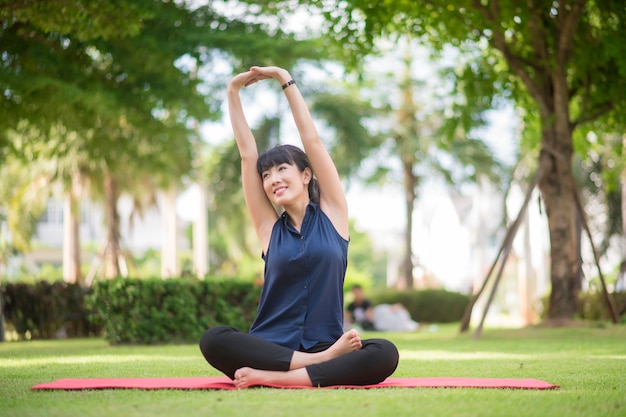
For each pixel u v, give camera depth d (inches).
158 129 631.2
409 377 217.8
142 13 456.1
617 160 762.8
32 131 715.4
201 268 1128.2
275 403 148.9
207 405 147.9
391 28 569.0
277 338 188.5
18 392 179.2
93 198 1022.4
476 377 220.1
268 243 198.4
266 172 199.3
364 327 786.2
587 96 544.7
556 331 477.7
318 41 639.8
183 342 469.4
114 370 245.8
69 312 612.7
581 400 158.7
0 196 1024.9
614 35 488.7
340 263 194.5
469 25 525.0
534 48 531.8
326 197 200.8
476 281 1145.4
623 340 419.8
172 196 1081.4
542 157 521.0
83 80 582.2
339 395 162.2
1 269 1152.8
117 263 964.6
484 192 1254.3
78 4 426.9
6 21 531.2
